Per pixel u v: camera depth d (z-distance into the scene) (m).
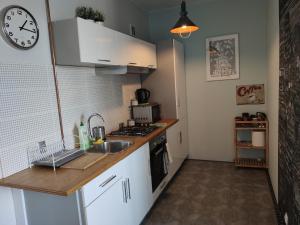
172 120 3.58
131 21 3.64
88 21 2.10
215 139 4.09
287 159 1.92
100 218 1.74
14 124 1.79
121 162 2.03
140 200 2.38
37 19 1.97
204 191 3.07
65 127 2.27
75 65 2.40
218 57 3.87
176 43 3.63
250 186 3.13
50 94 2.10
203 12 3.87
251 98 3.77
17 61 1.81
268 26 3.32
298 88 1.50
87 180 1.58
